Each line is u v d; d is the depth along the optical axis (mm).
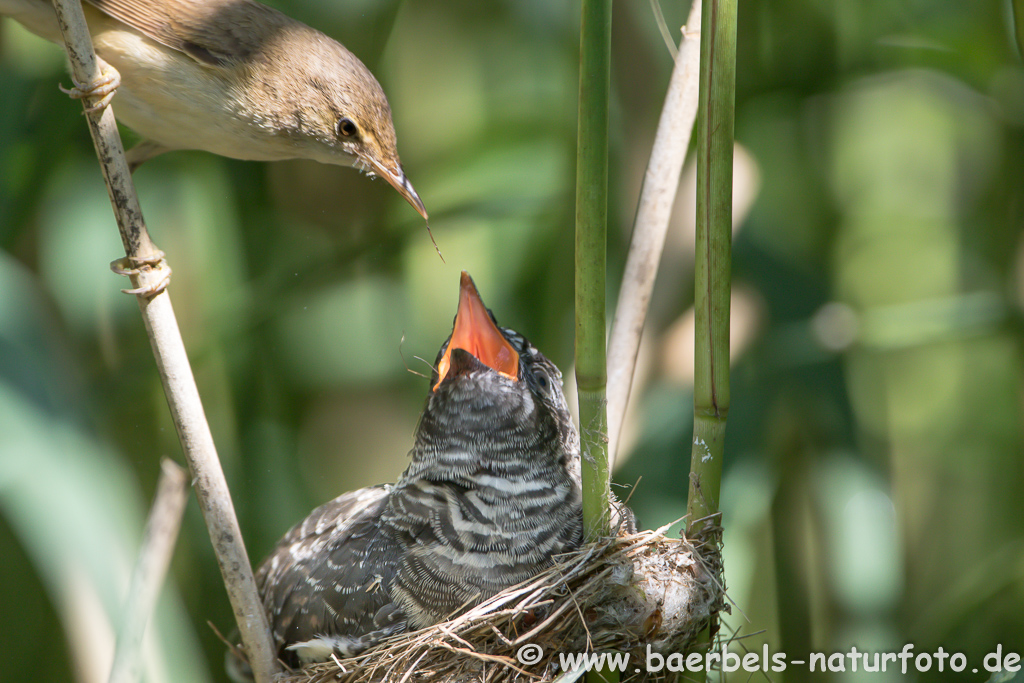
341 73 3281
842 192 3404
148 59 3264
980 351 3406
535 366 3285
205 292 3363
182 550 3348
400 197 3385
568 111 3357
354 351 3391
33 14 3254
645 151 3340
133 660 3229
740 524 3314
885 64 3354
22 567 3336
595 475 3234
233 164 3369
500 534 3266
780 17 3359
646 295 3268
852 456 3332
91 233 3357
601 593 3244
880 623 3322
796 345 3334
